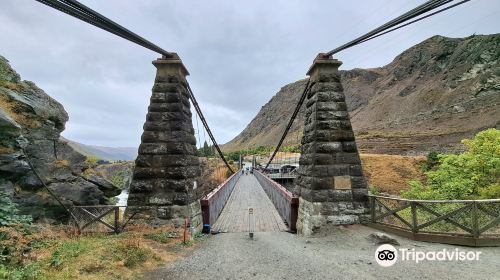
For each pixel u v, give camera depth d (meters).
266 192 25.58
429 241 8.23
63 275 5.34
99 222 10.46
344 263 6.77
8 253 5.81
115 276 5.81
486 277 5.56
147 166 10.52
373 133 92.12
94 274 5.71
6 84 11.37
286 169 50.69
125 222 10.12
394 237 8.83
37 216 10.35
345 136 10.73
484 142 15.34
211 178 29.08
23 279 4.89
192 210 10.66
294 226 11.91
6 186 9.59
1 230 5.93
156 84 10.99
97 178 14.20
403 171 38.81
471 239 7.67
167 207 10.19
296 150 75.38
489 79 110.25
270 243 9.38
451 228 8.52
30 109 11.36
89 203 12.85
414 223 8.54
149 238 9.27
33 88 12.43
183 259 7.54
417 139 67.94
